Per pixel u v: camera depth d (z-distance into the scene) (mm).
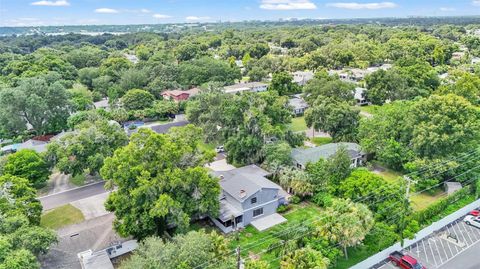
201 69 97625
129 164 32188
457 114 44031
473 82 71188
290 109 63375
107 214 38625
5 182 33812
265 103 52281
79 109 74000
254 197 36281
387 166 49625
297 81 100625
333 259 28484
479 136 44062
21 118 62062
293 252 27062
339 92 67312
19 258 23453
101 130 46594
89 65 119125
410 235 32531
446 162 42031
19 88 63750
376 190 34250
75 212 39094
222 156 53781
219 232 35281
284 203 39344
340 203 30234
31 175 42375
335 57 121750
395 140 47938
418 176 42406
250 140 46344
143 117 73688
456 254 31938
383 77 76000
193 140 37250
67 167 43594
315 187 40094
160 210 29844
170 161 33125
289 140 50750
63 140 45312
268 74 112688
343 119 54000
